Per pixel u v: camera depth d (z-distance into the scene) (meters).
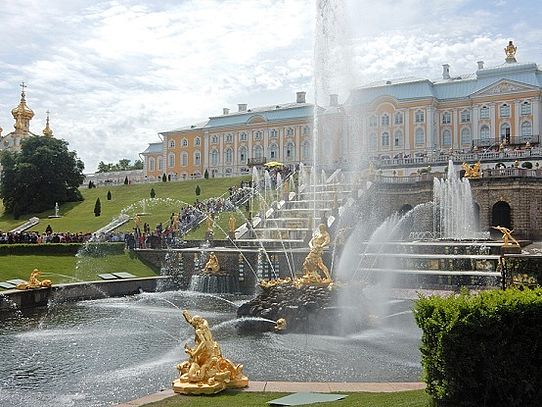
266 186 69.75
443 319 9.97
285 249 40.22
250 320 25.41
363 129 98.31
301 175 66.69
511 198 52.38
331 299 25.16
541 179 52.47
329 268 36.03
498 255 34.50
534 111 89.19
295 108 111.94
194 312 30.66
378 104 98.25
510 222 52.84
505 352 9.65
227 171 118.81
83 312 30.58
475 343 9.67
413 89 96.81
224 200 66.69
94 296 36.75
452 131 95.94
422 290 31.47
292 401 11.56
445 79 103.50
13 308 30.56
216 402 11.59
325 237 27.80
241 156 117.19
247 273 40.06
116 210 76.19
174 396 12.23
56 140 90.38
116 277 40.44
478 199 53.81
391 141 97.31
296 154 109.94
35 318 28.61
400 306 26.59
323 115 84.81
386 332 24.14
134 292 39.84
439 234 54.78
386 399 11.40
